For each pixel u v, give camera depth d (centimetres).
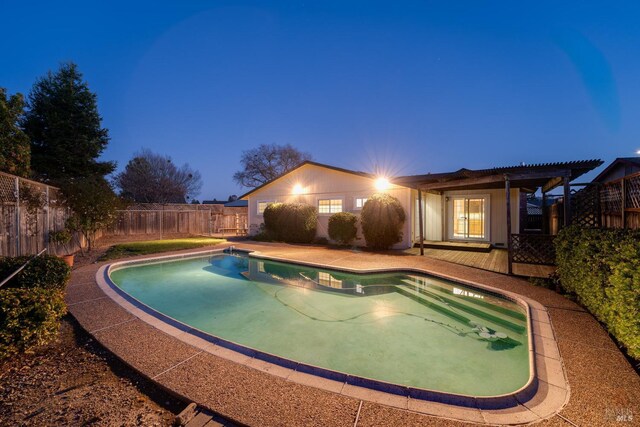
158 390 281
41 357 345
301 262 917
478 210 1255
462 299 634
